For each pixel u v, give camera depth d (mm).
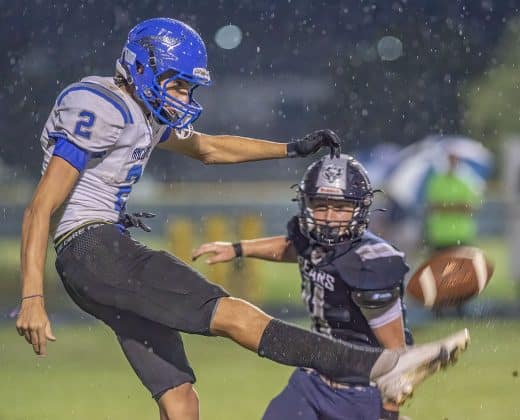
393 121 86000
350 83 86938
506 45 89812
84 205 13500
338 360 12703
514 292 42531
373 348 12898
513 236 42562
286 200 83688
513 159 43062
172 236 45531
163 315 13062
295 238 14781
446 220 36438
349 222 14164
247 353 29656
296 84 109188
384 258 13914
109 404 22859
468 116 86875
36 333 12516
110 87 13602
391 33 87375
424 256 38375
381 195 41000
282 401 14477
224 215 72000
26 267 12656
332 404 14219
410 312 34969
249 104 111688
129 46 13719
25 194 87312
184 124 13836
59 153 13062
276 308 38656
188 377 14422
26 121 87375
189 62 13672
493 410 21672
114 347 30500
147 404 22875
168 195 96750
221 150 15750
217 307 12992
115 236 13438
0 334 32844
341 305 14281
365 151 82125
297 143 15648
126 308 13195
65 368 27297
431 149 40562
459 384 24406
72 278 13383
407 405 22203
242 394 23750
